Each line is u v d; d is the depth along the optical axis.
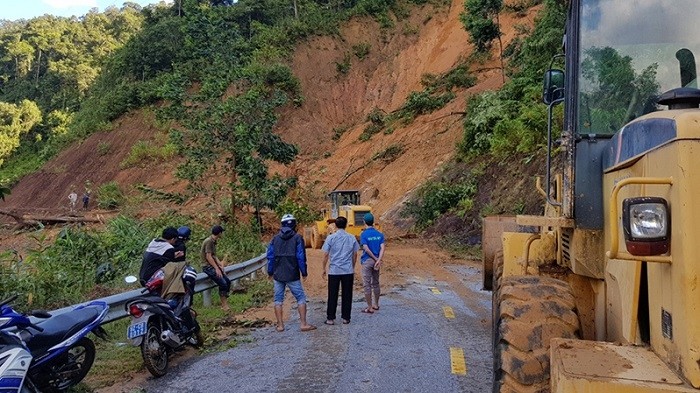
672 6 4.53
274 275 9.10
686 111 3.02
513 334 4.02
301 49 56.31
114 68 70.25
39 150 70.94
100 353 7.81
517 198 22.98
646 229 2.86
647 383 2.65
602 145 4.53
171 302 7.57
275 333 8.97
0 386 4.85
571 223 4.56
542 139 24.75
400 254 20.42
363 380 6.48
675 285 2.77
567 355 3.05
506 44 43.56
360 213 23.73
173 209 25.98
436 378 6.49
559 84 5.70
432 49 52.50
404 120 41.97
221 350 8.06
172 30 66.69
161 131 55.50
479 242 22.42
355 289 13.12
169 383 6.65
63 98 84.00
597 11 4.68
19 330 5.34
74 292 10.84
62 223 35.41
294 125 48.97
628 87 4.53
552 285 4.39
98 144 58.56
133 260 13.62
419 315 9.94
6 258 11.41
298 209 29.45
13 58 103.06
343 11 62.41
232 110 23.94
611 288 4.01
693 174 2.71
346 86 54.38
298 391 6.19
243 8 63.75
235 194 23.67
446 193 27.17
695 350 2.62
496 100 29.91
